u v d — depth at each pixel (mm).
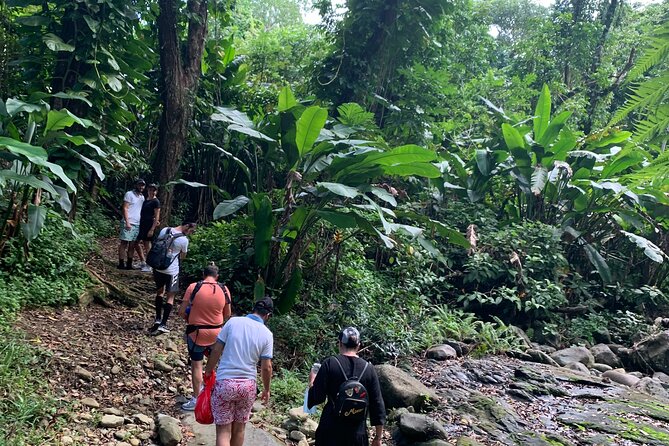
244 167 8688
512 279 9852
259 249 7406
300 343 7105
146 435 4500
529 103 15938
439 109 12867
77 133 7855
